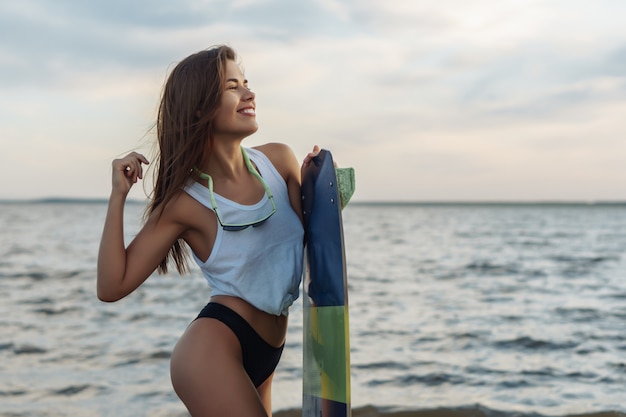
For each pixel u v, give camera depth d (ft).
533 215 334.44
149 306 36.29
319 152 8.86
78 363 22.16
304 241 9.11
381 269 57.00
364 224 193.36
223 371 7.81
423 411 16.31
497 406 16.83
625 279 48.19
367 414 16.25
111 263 7.94
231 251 8.21
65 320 31.27
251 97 8.34
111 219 8.08
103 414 16.70
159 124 8.47
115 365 21.88
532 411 16.30
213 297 8.48
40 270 55.77
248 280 8.25
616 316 31.24
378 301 37.24
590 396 17.81
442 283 46.39
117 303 37.40
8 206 638.12
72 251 79.00
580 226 178.29
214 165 8.39
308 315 9.08
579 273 52.75
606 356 22.71
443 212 428.15
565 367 21.21
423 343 25.14
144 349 24.39
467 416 16.07
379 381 19.57
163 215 8.25
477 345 24.72
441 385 19.08
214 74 8.11
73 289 43.39
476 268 57.47
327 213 8.63
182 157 8.16
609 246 89.35
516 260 65.77
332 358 8.46
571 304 35.45
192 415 7.96
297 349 23.79
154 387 19.12
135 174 8.30
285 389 18.53
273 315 8.61
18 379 20.04
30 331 28.25
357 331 27.73
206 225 8.30
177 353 8.04
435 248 86.43
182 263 9.08
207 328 8.07
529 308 34.12
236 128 8.19
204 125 8.12
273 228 8.43
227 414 7.70
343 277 8.36
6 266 59.36
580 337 26.04
